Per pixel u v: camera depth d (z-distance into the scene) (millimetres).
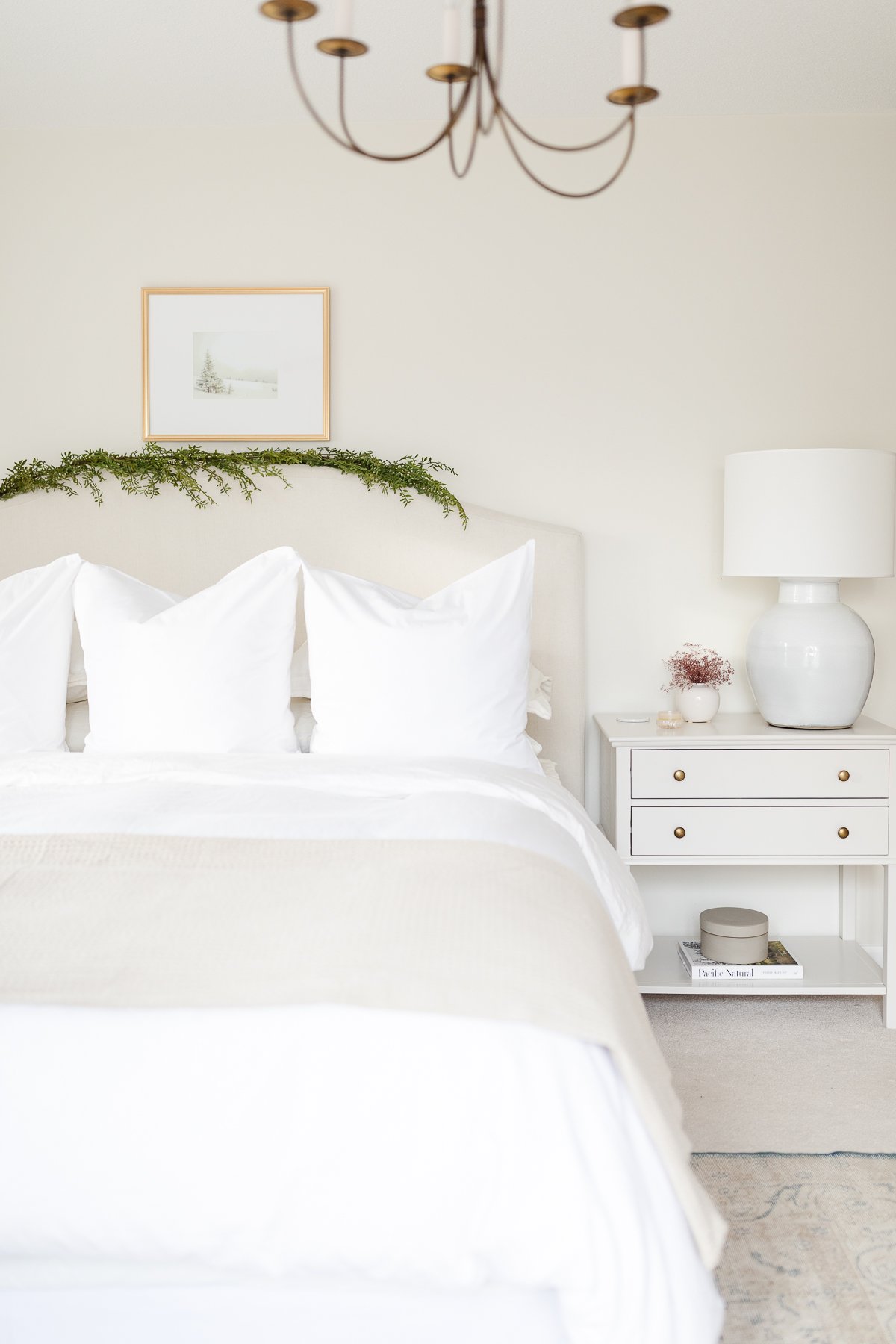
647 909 3506
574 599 3344
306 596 2900
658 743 3010
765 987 3029
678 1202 1400
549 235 3385
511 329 3404
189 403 3443
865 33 2842
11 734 2826
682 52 2938
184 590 3393
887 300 3371
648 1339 1316
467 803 2158
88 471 3389
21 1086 1396
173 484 3379
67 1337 1455
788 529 2977
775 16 2750
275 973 1464
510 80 3102
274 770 2469
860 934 3480
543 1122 1360
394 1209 1354
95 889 1718
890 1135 2404
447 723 2717
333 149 3391
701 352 3396
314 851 1862
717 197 3365
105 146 3416
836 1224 2061
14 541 3400
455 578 3350
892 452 3377
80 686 3047
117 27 2809
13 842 1915
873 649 3109
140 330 3445
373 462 3336
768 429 3404
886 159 3346
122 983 1459
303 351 3416
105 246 3432
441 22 2762
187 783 2441
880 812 2996
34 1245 1386
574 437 3420
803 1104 2559
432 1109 1371
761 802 3012
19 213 3436
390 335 3416
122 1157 1372
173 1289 1444
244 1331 1439
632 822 3039
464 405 3422
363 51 1586
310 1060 1396
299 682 3023
